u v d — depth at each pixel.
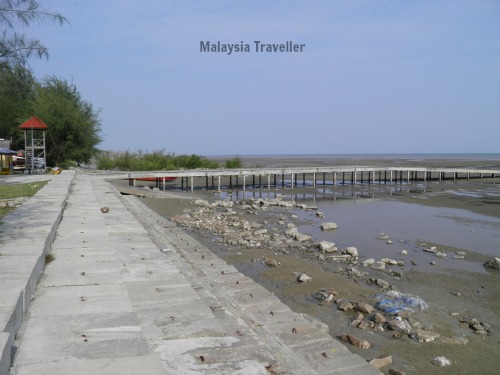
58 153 40.09
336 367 4.78
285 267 11.59
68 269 5.64
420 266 12.16
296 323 5.65
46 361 3.05
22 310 3.90
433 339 7.08
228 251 13.45
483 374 6.02
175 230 13.88
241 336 4.11
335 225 18.58
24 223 8.01
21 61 9.56
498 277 11.11
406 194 34.56
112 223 9.66
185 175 35.16
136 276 5.44
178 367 3.22
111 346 3.35
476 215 22.78
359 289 9.72
